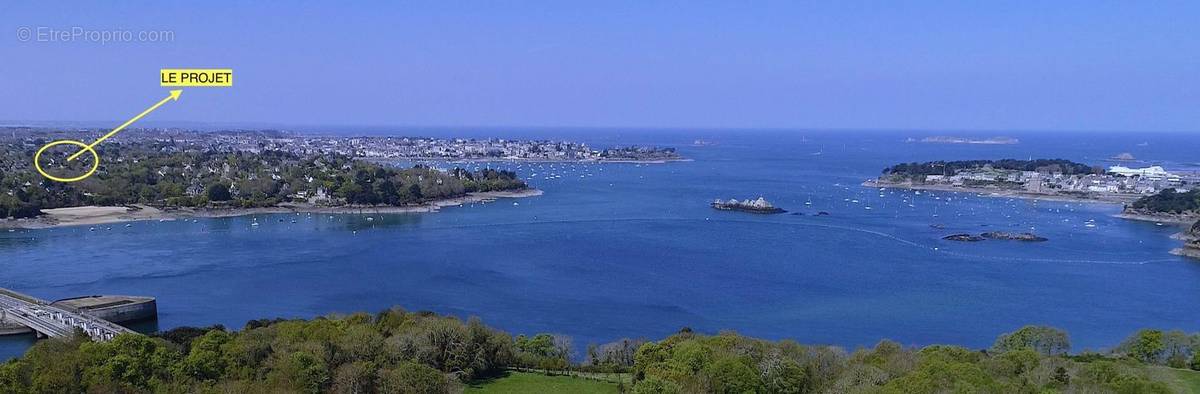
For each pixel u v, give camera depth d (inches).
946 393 3193.9
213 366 3661.4
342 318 5059.1
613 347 5064.0
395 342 4111.7
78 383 3395.7
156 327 6397.6
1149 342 4776.1
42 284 7844.5
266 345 3929.6
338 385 3617.1
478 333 4461.1
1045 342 4933.6
